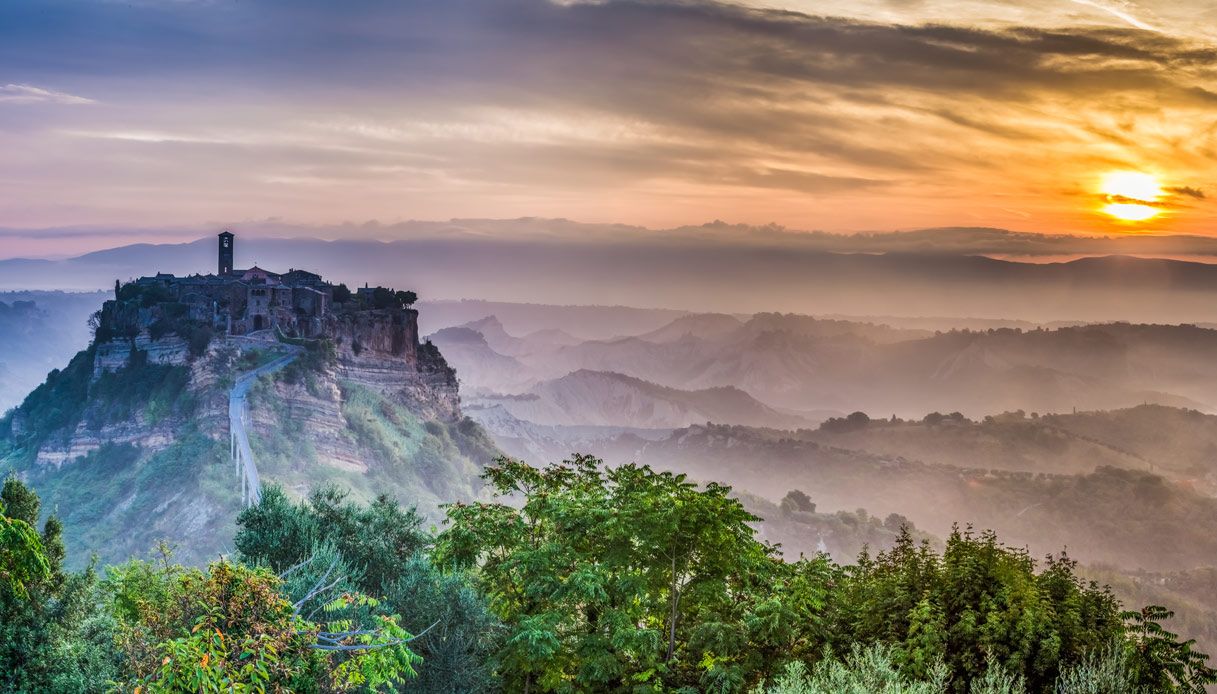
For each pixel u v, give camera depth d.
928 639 33.69
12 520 28.89
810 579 39.34
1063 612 34.16
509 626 37.59
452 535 39.25
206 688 24.12
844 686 29.42
